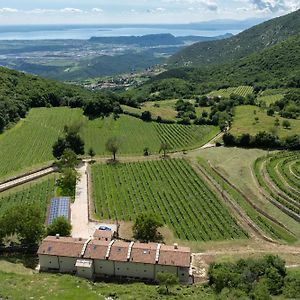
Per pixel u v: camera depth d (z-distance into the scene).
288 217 126.00
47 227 113.69
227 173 160.62
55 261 99.62
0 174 163.88
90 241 103.06
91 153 187.25
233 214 130.25
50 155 187.25
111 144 182.88
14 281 87.56
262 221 124.62
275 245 112.06
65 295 81.62
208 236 116.69
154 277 97.25
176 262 95.06
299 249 109.88
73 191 148.00
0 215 127.25
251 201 136.88
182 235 117.31
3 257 104.94
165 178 160.75
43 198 141.88
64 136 195.38
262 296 81.06
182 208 134.38
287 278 90.19
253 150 191.25
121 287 89.81
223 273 90.38
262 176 156.12
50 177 162.38
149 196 144.00
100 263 98.12
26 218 108.81
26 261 103.75
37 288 84.81
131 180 159.50
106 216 129.12
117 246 100.06
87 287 88.12
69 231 112.56
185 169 170.12
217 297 82.12
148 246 100.44
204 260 104.50
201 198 141.62
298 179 148.62
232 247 111.06
